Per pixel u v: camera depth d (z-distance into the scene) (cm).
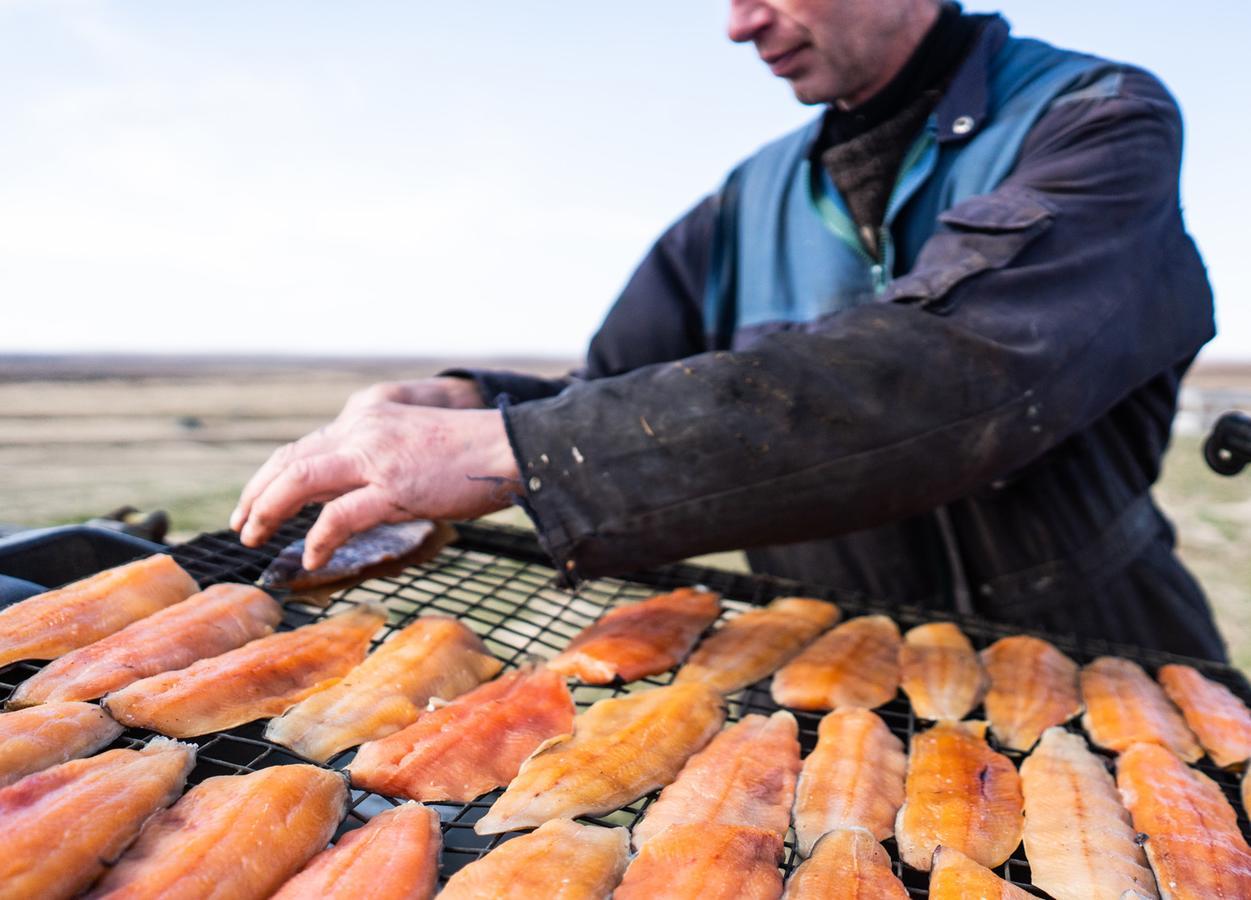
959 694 172
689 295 306
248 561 199
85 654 144
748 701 178
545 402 155
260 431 1270
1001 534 256
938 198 241
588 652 170
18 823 97
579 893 102
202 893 95
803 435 144
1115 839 125
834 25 231
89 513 594
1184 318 196
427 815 116
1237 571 700
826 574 288
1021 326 155
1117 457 256
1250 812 141
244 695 141
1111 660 195
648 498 145
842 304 265
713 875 107
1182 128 210
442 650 163
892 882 111
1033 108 221
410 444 156
